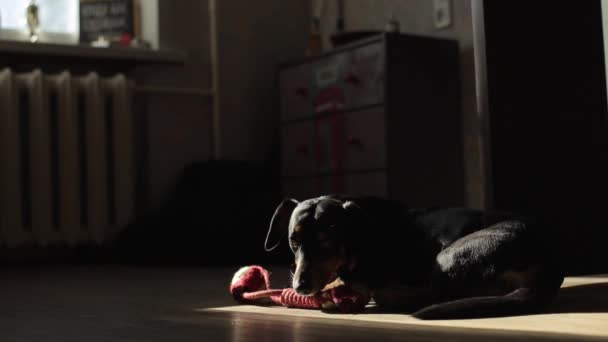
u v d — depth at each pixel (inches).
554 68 135.4
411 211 119.3
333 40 176.7
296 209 113.9
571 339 84.7
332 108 173.6
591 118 137.3
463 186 170.6
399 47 165.9
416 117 167.0
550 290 108.7
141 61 182.5
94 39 182.4
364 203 117.2
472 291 110.7
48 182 172.1
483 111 132.3
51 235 172.4
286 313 114.5
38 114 171.3
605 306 113.4
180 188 180.4
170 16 185.9
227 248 165.8
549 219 133.7
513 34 133.5
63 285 140.8
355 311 113.1
